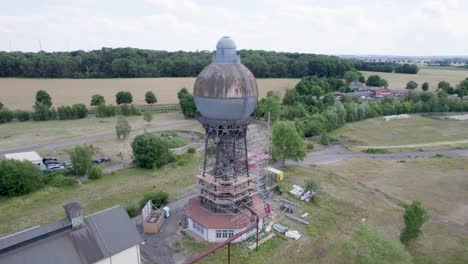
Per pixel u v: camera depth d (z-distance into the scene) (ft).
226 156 151.74
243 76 135.85
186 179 218.79
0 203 181.06
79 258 108.27
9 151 273.33
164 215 167.12
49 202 184.24
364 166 248.52
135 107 456.45
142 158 231.50
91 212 173.68
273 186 195.83
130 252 119.65
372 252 116.78
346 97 504.02
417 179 222.07
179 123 391.65
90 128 358.23
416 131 367.86
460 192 201.87
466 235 153.28
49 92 541.75
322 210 176.35
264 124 349.82
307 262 132.77
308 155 276.62
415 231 135.54
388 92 596.29
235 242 144.77
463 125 394.93
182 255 136.15
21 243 105.29
